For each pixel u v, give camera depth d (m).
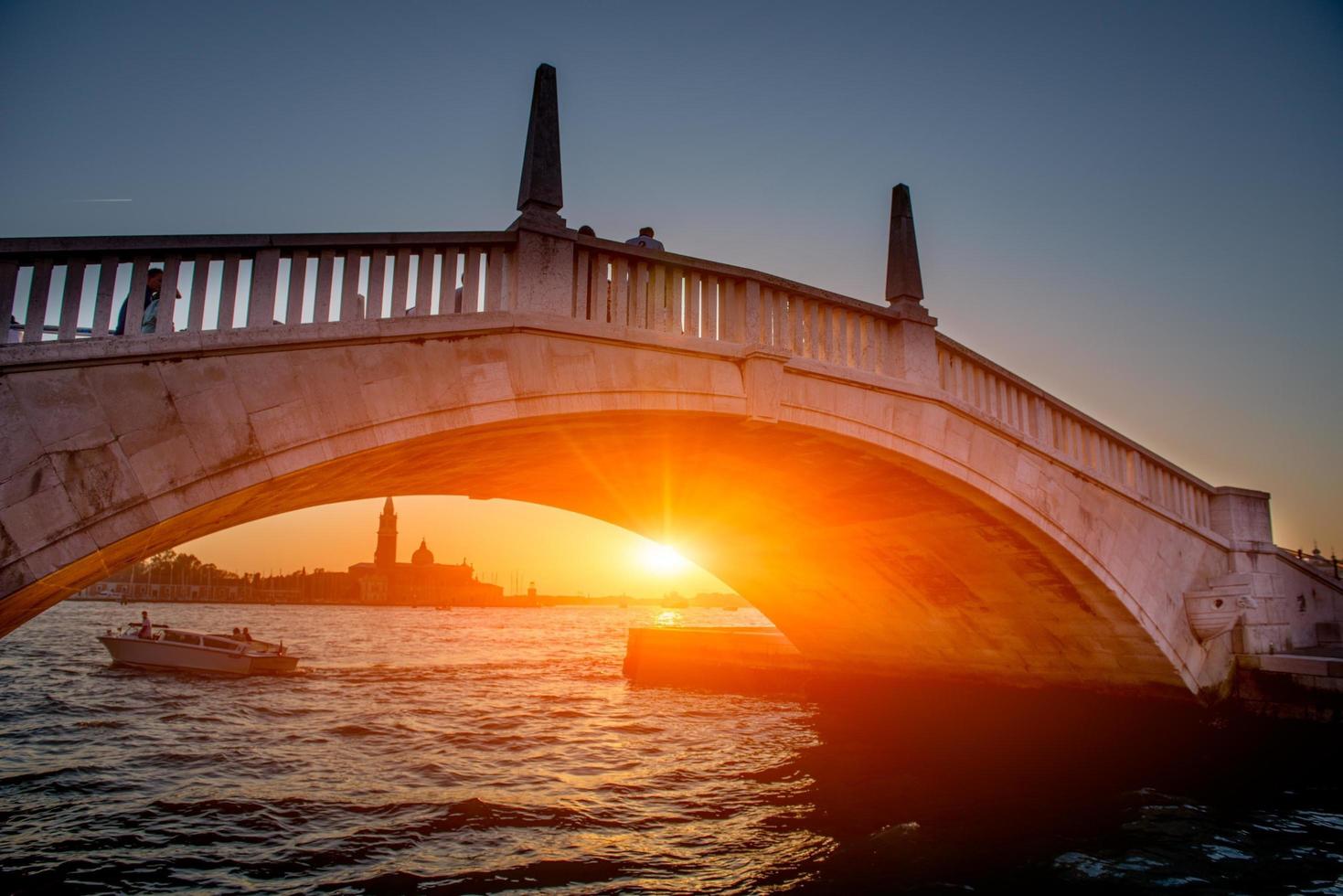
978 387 13.48
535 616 167.12
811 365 10.66
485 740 18.77
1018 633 16.67
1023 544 13.79
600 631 94.50
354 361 7.56
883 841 9.94
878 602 18.89
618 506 16.69
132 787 13.98
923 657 19.95
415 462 9.87
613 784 13.89
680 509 16.84
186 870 9.45
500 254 8.80
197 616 117.75
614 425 10.02
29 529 5.98
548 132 9.12
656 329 9.69
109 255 6.89
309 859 9.83
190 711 23.53
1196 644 14.77
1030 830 10.23
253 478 6.93
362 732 20.03
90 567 6.64
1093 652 15.59
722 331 10.35
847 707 22.83
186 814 12.10
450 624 111.00
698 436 11.05
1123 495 14.27
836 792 12.80
